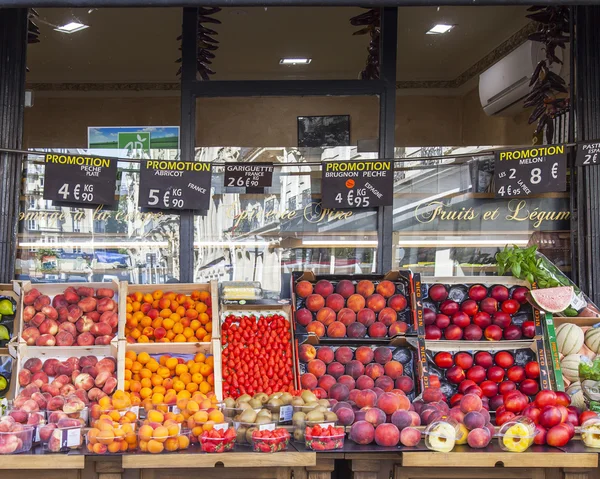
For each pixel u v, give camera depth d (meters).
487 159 5.46
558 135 5.46
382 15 5.38
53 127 6.33
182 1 3.77
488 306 4.86
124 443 3.60
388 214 5.38
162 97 6.62
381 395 3.99
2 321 4.64
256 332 4.79
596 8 5.23
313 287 4.94
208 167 5.10
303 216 5.43
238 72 5.90
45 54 6.10
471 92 6.42
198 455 3.57
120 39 6.03
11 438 3.58
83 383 4.28
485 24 5.87
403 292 4.92
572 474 3.71
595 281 5.14
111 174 5.06
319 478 3.65
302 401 3.98
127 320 4.68
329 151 5.46
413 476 3.72
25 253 5.29
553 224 5.39
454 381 4.66
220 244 5.38
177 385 4.34
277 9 5.51
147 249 5.35
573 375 4.66
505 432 3.69
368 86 5.39
